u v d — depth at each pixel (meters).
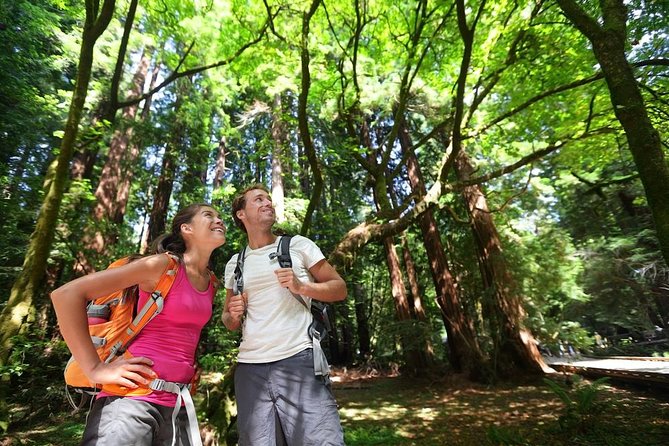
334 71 7.88
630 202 13.26
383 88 11.42
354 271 14.81
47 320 7.48
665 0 4.82
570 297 12.92
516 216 13.93
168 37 7.74
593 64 6.38
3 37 9.06
